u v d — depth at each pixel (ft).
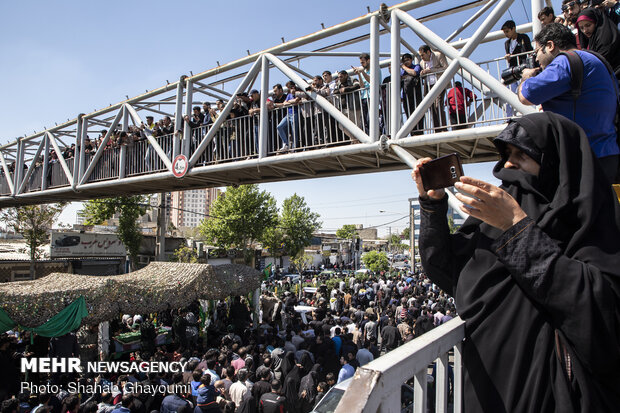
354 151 19.53
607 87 5.35
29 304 25.76
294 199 135.03
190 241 113.09
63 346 27.91
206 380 20.70
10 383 23.13
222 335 41.01
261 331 38.27
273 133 23.54
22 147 45.57
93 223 90.48
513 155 3.92
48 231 84.79
